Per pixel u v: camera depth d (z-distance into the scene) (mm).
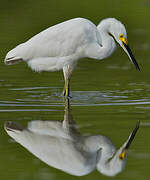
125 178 7844
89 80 15062
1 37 20609
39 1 29609
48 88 14102
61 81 15109
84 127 10109
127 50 12969
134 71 16281
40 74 16016
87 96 13016
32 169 8219
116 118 10781
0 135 9688
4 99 12633
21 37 20594
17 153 8836
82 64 17625
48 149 8992
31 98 12766
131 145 9164
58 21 23219
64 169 8328
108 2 28781
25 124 10320
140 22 23609
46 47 13016
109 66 17203
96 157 8789
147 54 18547
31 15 25047
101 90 13742
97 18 23703
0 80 14992
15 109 11586
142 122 10445
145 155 8711
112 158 8695
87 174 8125
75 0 29766
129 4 27938
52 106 11906
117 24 12969
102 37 13234
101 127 10102
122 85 14352
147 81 14883
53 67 13414
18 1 29469
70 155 8789
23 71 16328
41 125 10258
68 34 12961
